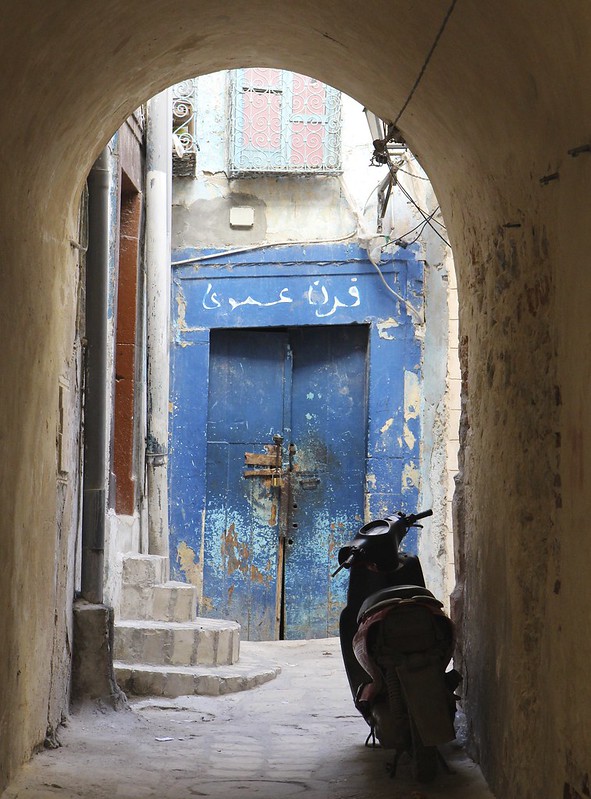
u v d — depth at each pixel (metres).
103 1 4.45
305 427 11.27
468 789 4.75
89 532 6.60
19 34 3.83
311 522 11.21
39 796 4.45
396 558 5.80
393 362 11.05
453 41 4.19
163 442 9.77
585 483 3.27
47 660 5.43
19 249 4.57
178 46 5.84
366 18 4.96
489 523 4.80
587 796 3.17
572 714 3.36
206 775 5.28
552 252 3.71
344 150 11.18
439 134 5.29
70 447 6.00
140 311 9.67
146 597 8.43
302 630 11.14
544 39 3.29
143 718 6.58
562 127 3.46
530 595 3.97
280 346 11.31
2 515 4.31
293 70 6.59
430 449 10.96
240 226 11.24
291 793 4.95
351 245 11.13
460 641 5.62
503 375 4.57
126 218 9.67
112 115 5.95
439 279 11.02
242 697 7.65
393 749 5.56
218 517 11.16
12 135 4.25
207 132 11.29
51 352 5.32
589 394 3.23
